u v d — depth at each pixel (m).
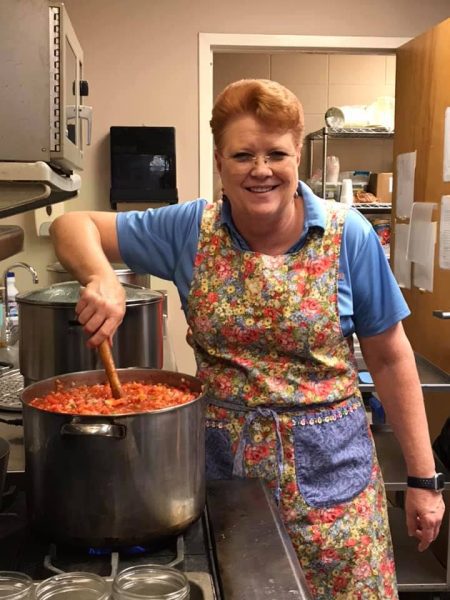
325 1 3.29
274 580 0.88
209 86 3.30
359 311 1.39
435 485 1.46
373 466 1.43
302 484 1.32
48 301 1.48
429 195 2.81
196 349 1.41
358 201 4.33
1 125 1.45
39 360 1.51
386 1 3.31
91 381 1.22
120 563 0.95
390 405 1.48
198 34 3.25
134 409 1.02
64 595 0.82
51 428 0.93
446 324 2.62
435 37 2.74
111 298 1.13
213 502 1.13
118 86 3.27
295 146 1.22
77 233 1.33
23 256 3.15
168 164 3.25
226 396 1.34
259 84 1.17
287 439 1.32
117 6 3.22
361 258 1.34
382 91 4.59
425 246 2.82
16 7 1.42
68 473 0.93
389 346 1.43
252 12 3.27
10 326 2.39
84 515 0.93
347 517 1.34
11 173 1.39
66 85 1.50
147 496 0.94
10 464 1.28
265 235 1.31
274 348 1.32
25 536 1.03
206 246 1.34
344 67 4.55
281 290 1.29
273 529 1.03
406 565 2.38
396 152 3.22
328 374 1.34
